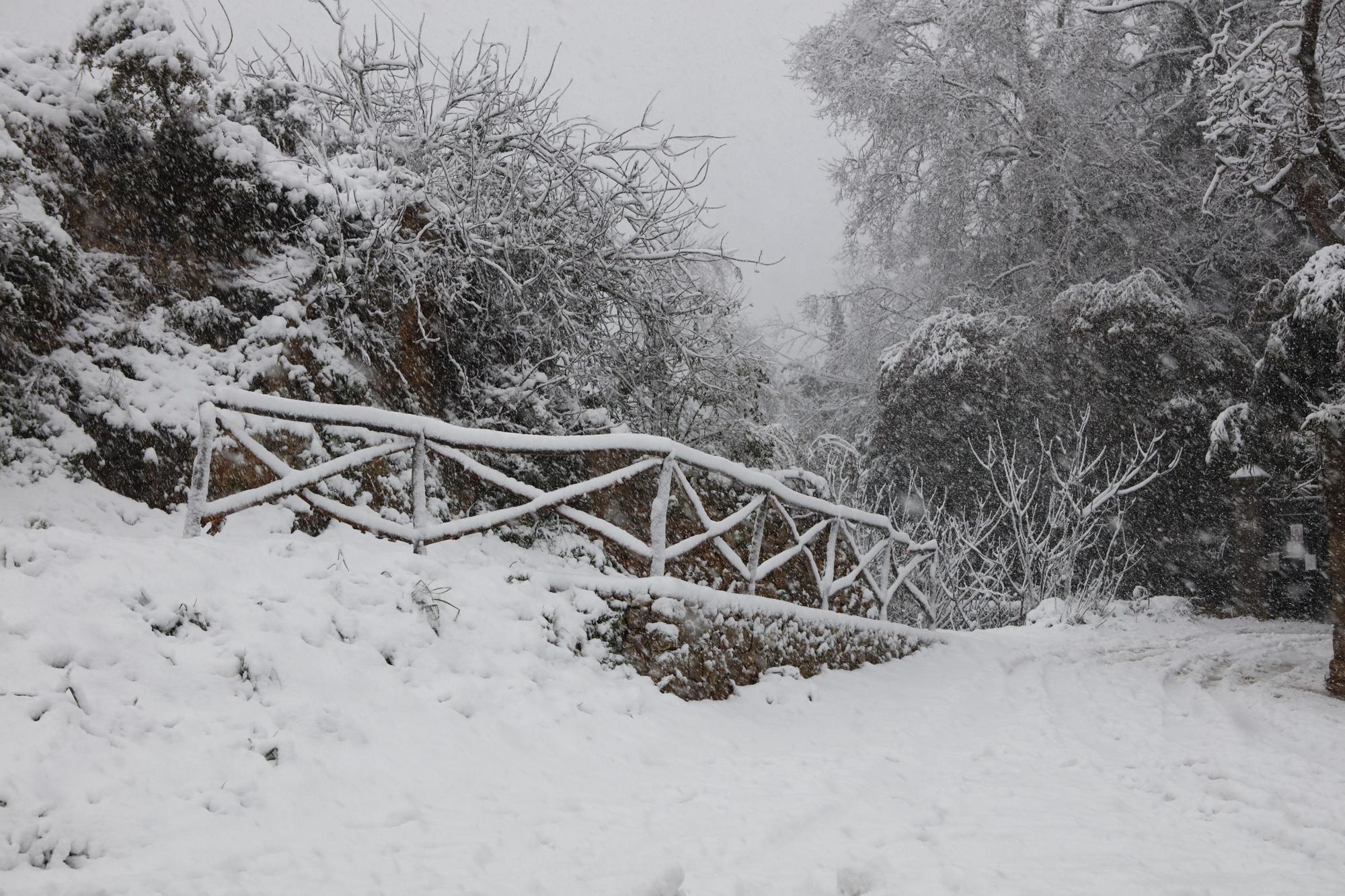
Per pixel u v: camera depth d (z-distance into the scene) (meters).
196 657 3.86
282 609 4.35
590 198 9.58
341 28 8.37
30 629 3.54
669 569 7.65
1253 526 15.87
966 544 15.80
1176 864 3.76
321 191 7.41
